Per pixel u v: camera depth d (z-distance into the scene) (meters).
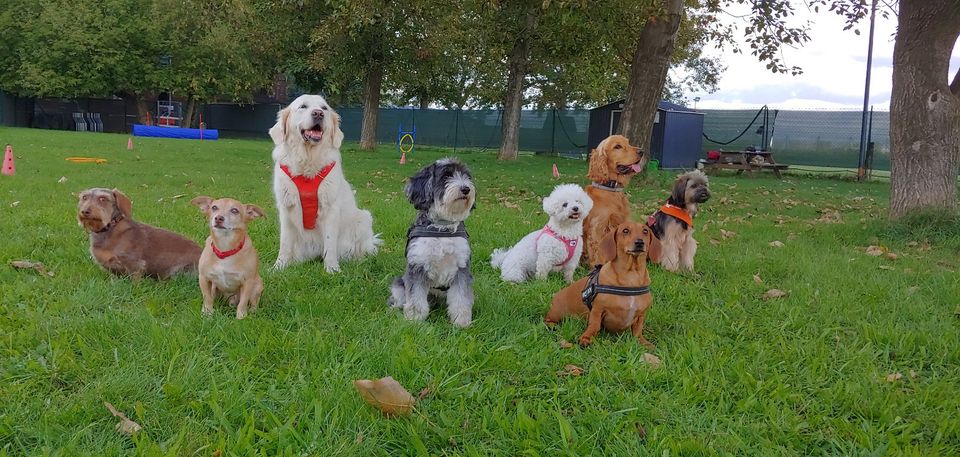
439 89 35.44
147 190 10.31
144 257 5.11
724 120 27.72
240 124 44.38
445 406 3.24
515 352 3.99
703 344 4.20
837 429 3.15
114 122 43.72
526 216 9.51
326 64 23.97
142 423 2.93
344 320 4.39
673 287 5.62
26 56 38.22
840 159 25.66
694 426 3.14
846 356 4.06
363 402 3.16
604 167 7.12
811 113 25.94
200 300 4.65
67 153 16.67
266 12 21.91
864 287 5.75
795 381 3.70
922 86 8.64
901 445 3.03
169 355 3.60
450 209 4.53
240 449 2.75
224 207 4.27
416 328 4.26
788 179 21.47
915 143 8.77
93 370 3.41
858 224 9.32
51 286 4.76
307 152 5.89
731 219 10.22
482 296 5.27
